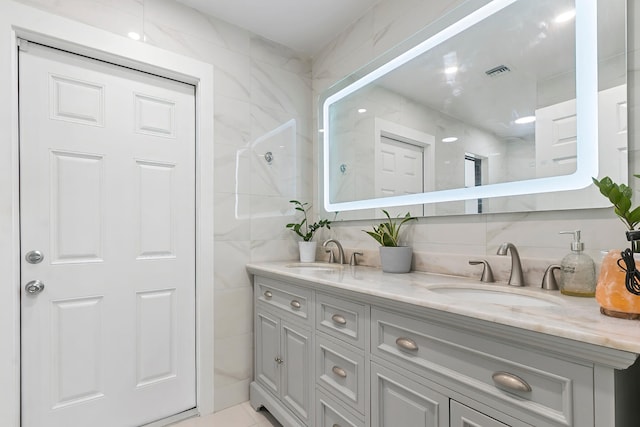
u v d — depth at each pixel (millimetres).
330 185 2170
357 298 1187
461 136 1397
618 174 969
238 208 1978
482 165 1320
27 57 1434
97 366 1574
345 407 1256
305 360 1500
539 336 683
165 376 1757
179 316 1808
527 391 727
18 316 1396
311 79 2346
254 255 2035
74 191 1532
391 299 1017
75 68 1544
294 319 1589
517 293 1097
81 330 1541
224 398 1890
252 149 2049
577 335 619
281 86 2199
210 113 1877
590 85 1033
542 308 816
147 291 1715
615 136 978
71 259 1523
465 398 853
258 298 1936
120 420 1624
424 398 959
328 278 1371
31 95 1439
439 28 1477
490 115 1296
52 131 1484
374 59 1822
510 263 1206
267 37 2133
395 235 1618
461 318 830
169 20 1750
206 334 1838
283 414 1613
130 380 1657
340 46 2092
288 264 1966
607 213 991
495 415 785
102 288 1594
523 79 1201
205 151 1854
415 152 1597
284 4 1821
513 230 1216
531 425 718
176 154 1814
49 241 1474
